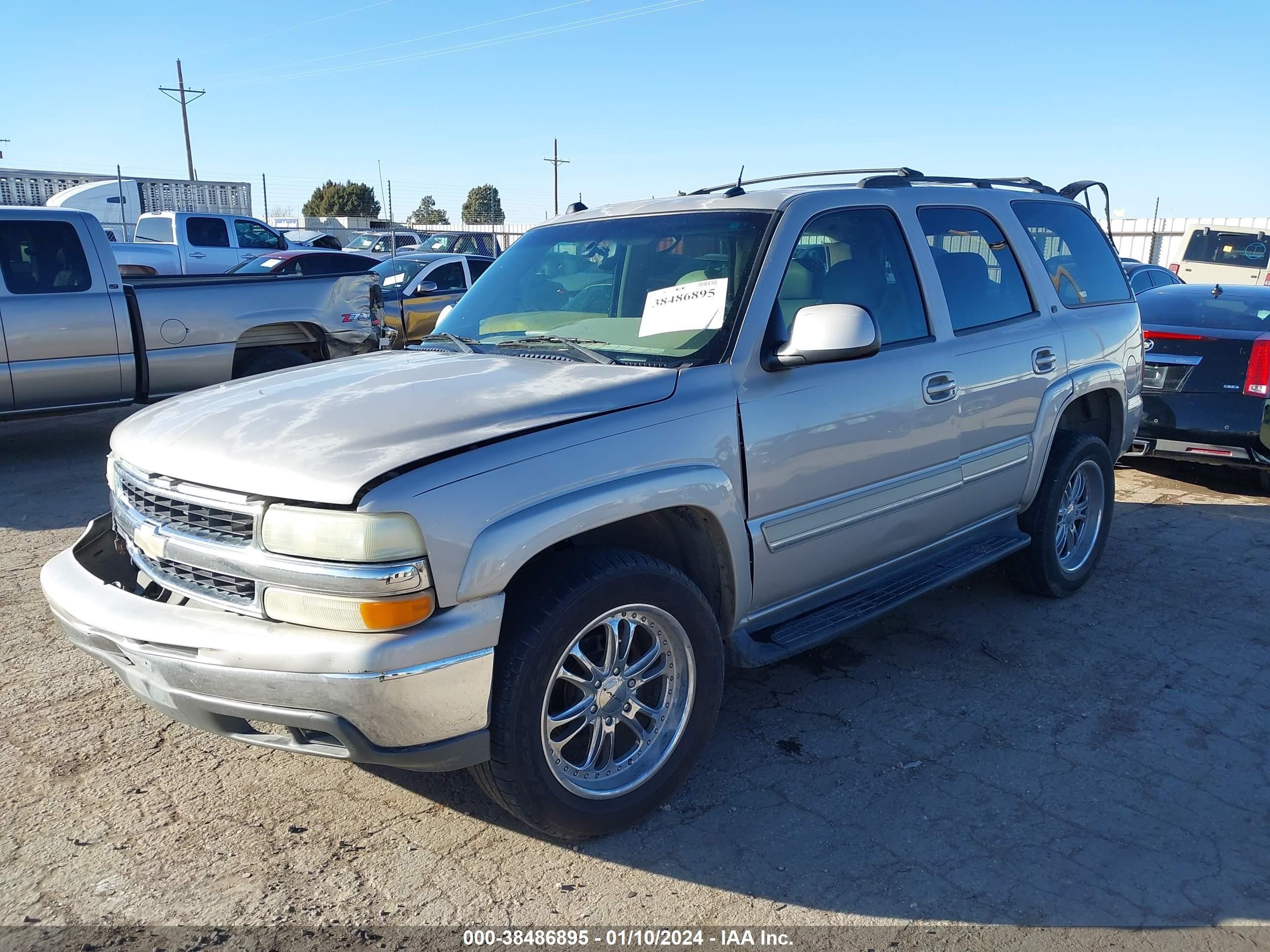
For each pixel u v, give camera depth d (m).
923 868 2.77
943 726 3.61
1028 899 2.63
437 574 2.43
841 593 3.72
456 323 3.96
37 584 5.09
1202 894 2.66
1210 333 6.73
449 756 2.54
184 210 27.20
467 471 2.52
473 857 2.83
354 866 2.79
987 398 4.08
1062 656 4.22
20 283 7.68
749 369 3.18
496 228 40.19
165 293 8.38
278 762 3.37
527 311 3.82
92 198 25.45
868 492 3.59
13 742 3.48
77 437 9.23
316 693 2.39
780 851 2.85
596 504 2.69
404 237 26.16
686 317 3.34
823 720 3.65
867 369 3.55
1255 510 6.64
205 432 2.84
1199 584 5.14
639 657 3.07
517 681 2.58
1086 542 5.01
